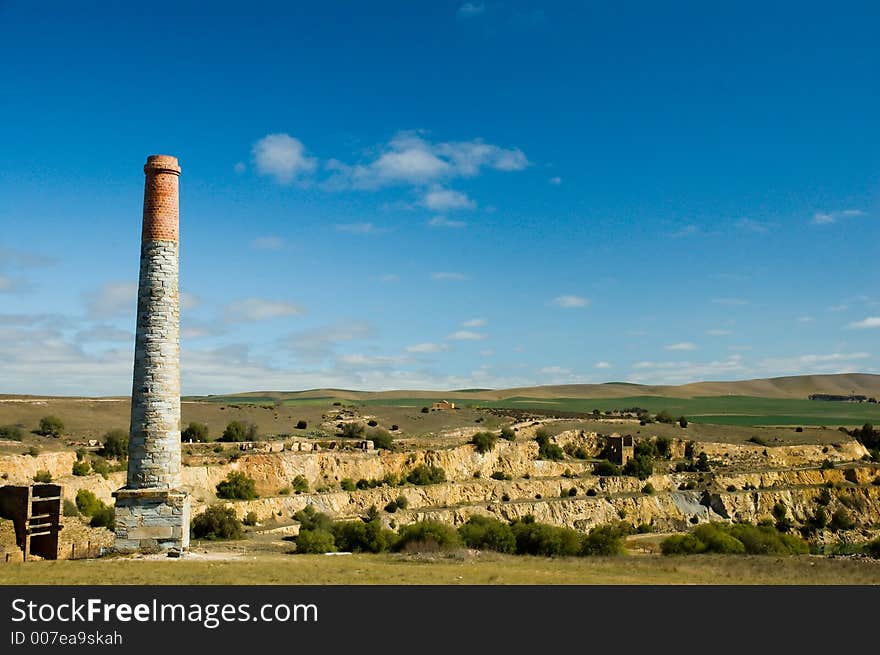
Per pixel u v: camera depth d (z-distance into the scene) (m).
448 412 176.25
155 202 38.91
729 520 121.38
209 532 75.44
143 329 38.69
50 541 45.94
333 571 36.56
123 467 88.94
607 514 117.38
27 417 118.88
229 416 150.75
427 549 56.84
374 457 113.56
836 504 127.94
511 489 119.31
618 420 177.38
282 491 99.12
